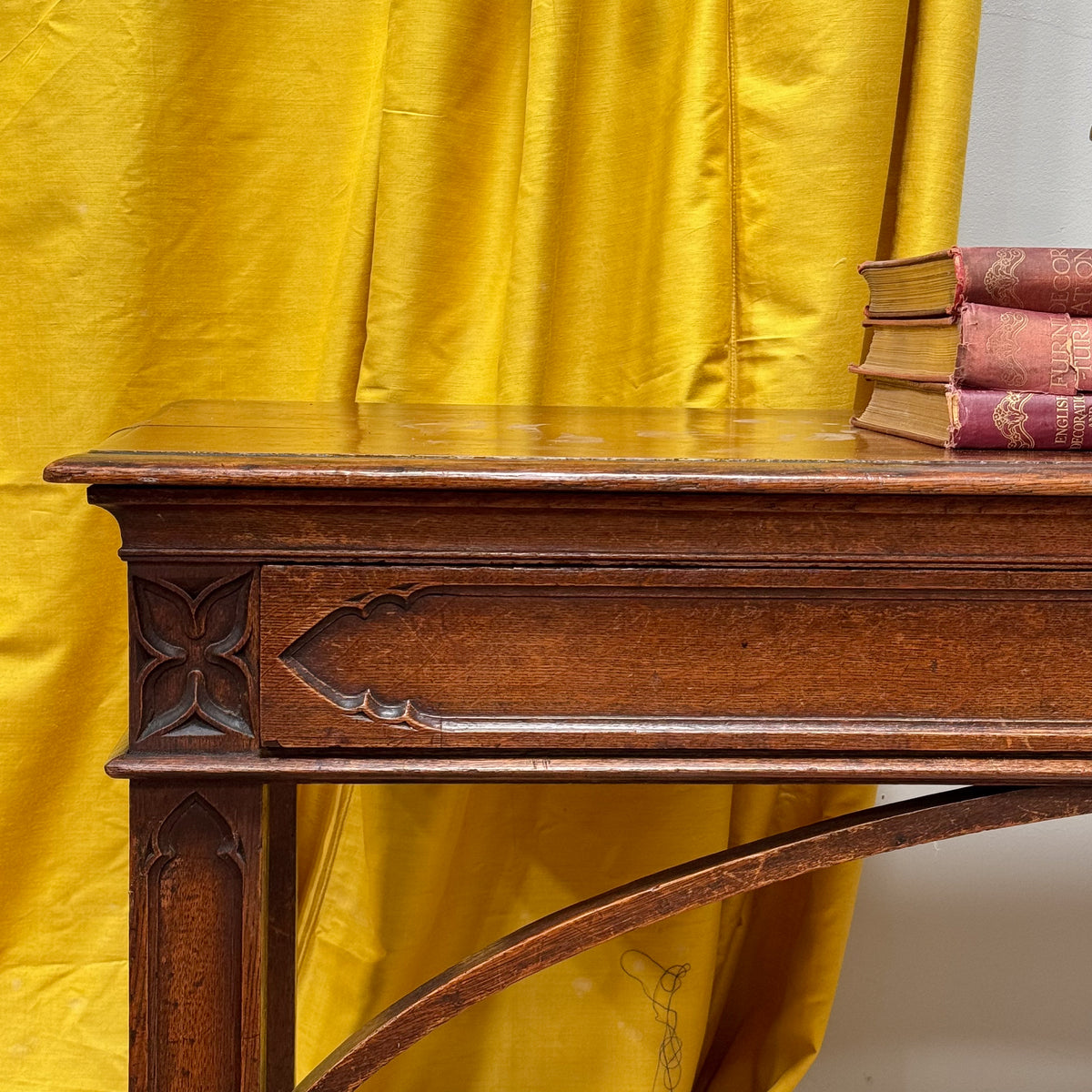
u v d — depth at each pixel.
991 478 0.52
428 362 1.02
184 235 1.04
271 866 0.93
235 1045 0.55
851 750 0.56
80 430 1.02
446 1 0.97
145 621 0.53
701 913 1.05
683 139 0.98
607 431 0.71
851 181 0.97
